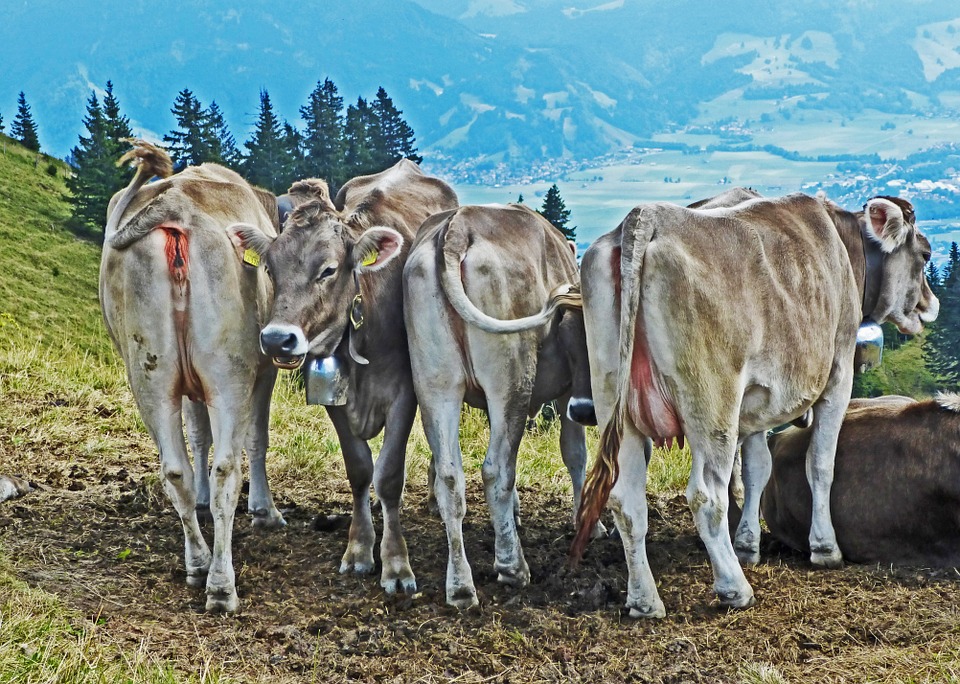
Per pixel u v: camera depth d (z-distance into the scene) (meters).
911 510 6.82
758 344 6.19
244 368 6.36
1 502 7.87
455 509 6.39
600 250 5.96
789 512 7.43
